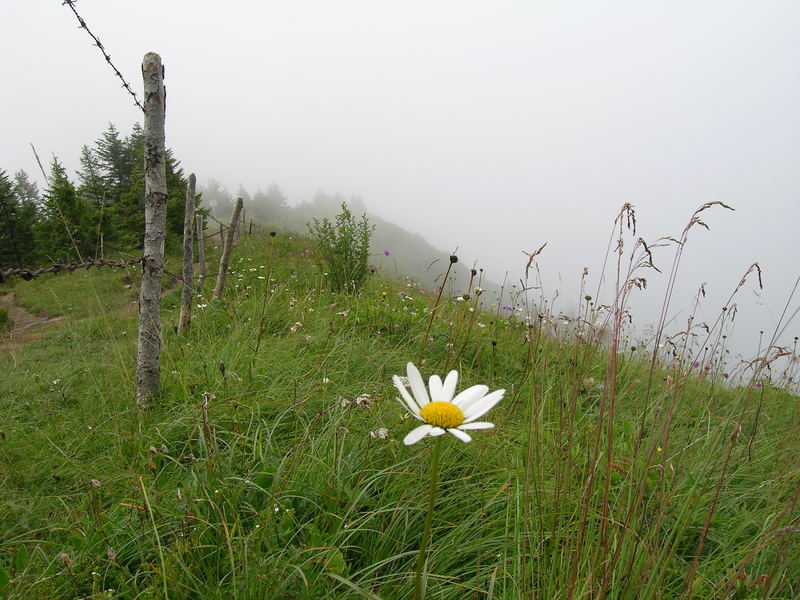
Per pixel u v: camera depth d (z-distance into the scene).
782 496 2.26
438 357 4.30
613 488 2.20
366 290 7.82
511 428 2.79
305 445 2.38
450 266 2.64
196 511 1.87
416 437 1.02
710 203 1.36
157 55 3.18
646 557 1.58
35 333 9.09
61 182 15.38
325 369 3.58
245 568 1.49
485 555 1.80
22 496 2.41
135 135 28.22
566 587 1.45
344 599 1.54
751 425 3.30
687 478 2.26
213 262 15.31
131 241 19.72
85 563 1.81
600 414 1.52
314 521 1.91
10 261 29.11
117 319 7.27
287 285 7.36
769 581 1.41
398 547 1.85
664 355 3.19
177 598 1.48
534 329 2.99
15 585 1.70
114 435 2.92
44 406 3.83
